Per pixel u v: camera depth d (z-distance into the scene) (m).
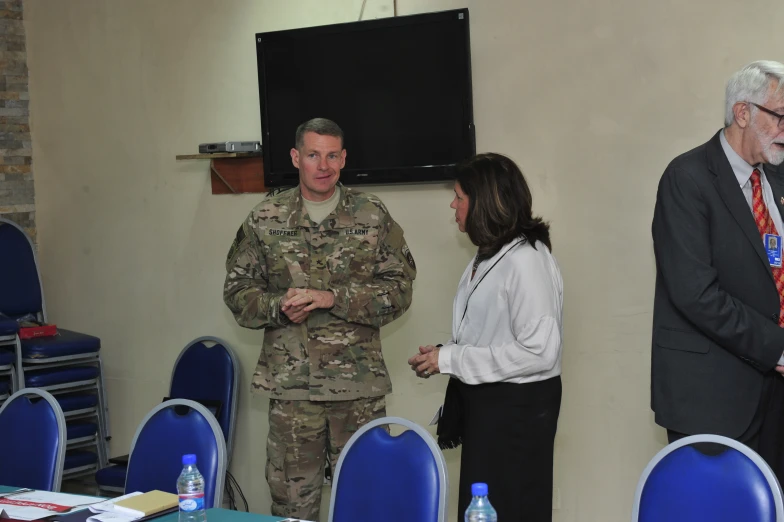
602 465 3.53
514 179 2.57
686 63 3.27
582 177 3.49
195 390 4.31
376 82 3.75
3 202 4.91
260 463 4.30
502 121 3.62
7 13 4.91
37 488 2.82
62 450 2.83
